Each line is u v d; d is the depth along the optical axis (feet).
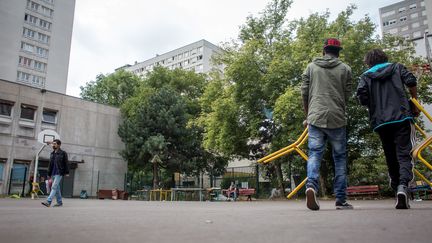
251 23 79.51
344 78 14.83
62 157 28.43
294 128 59.57
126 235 5.78
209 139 77.05
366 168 62.34
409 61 65.87
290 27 76.79
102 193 92.94
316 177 13.98
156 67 131.75
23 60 206.08
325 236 5.38
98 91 160.66
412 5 330.54
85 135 107.86
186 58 304.71
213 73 81.15
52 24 221.05
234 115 72.49
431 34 84.58
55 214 12.59
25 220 9.34
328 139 14.88
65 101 104.42
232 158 87.10
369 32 64.59
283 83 65.62
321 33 64.44
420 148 14.78
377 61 14.16
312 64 15.12
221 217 9.82
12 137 92.07
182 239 5.26
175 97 111.65
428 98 66.18
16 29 204.13
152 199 83.51
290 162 73.77
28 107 96.43
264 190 82.84
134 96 132.46
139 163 105.60
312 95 14.80
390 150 13.96
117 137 116.16
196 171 110.83
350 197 61.16
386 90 13.46
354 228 6.31
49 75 215.51
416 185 43.62
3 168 89.61
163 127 105.29
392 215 9.04
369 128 65.98
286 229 6.42
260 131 71.82
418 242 4.60
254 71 69.10
